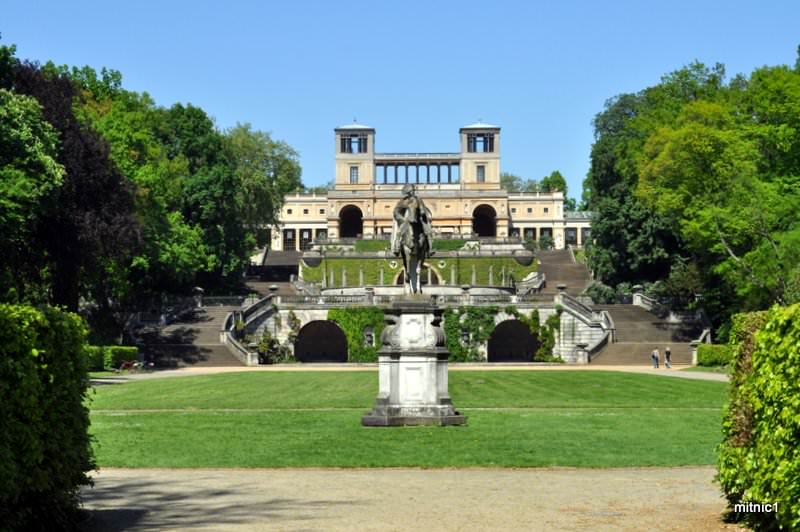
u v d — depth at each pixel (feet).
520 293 326.03
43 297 200.13
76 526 48.70
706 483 61.72
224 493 58.54
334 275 385.91
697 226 210.59
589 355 265.95
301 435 88.22
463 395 146.10
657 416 109.40
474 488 59.67
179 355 262.26
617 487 60.08
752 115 237.04
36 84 194.39
